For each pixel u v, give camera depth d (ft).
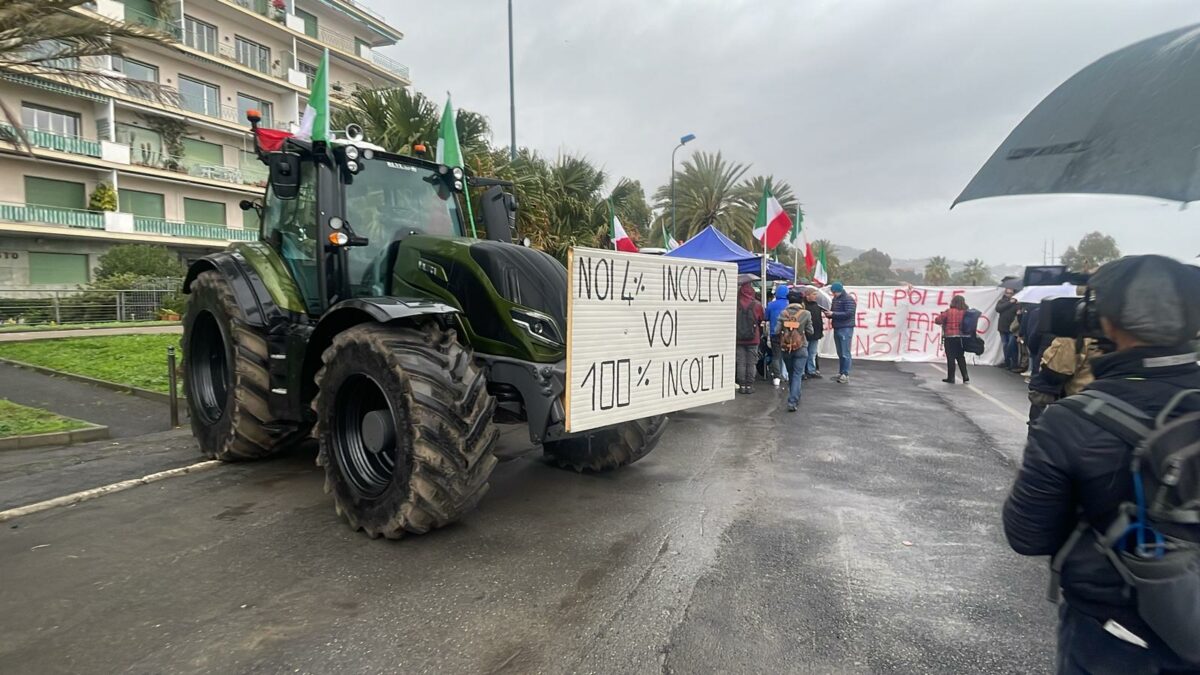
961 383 39.73
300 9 127.13
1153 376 5.13
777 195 118.73
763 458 20.71
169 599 10.70
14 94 87.45
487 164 47.57
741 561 12.58
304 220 17.63
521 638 9.70
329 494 16.16
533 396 13.88
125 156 96.99
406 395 12.54
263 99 118.83
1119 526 4.93
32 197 90.38
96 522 14.12
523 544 13.19
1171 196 4.82
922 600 11.12
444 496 12.66
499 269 14.64
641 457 18.48
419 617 10.24
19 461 19.52
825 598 11.13
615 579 11.69
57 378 36.04
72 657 9.04
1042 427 5.49
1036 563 12.70
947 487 17.75
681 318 15.70
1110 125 5.49
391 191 17.53
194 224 105.81
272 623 9.99
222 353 20.31
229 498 15.83
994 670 9.11
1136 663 4.99
